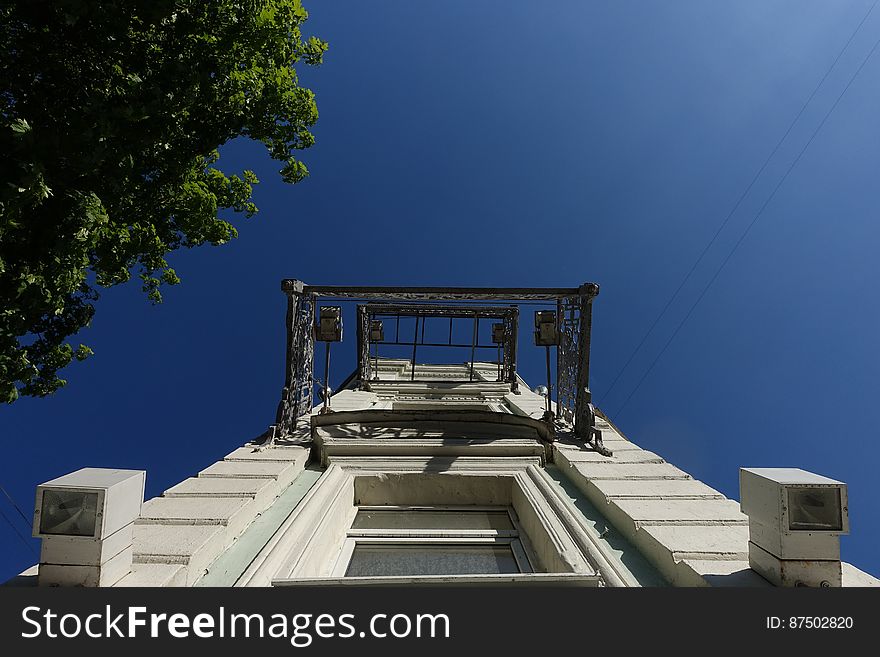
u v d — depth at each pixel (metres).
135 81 4.72
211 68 6.07
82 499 2.38
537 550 4.10
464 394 12.29
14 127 3.90
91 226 5.06
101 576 2.35
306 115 8.84
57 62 4.79
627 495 4.16
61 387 7.64
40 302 5.09
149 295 10.11
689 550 2.99
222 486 4.30
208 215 9.71
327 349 7.57
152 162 7.37
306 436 6.43
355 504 5.14
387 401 10.81
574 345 7.16
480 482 5.25
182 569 2.76
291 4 7.68
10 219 4.04
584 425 6.29
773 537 2.50
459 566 4.05
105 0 4.48
